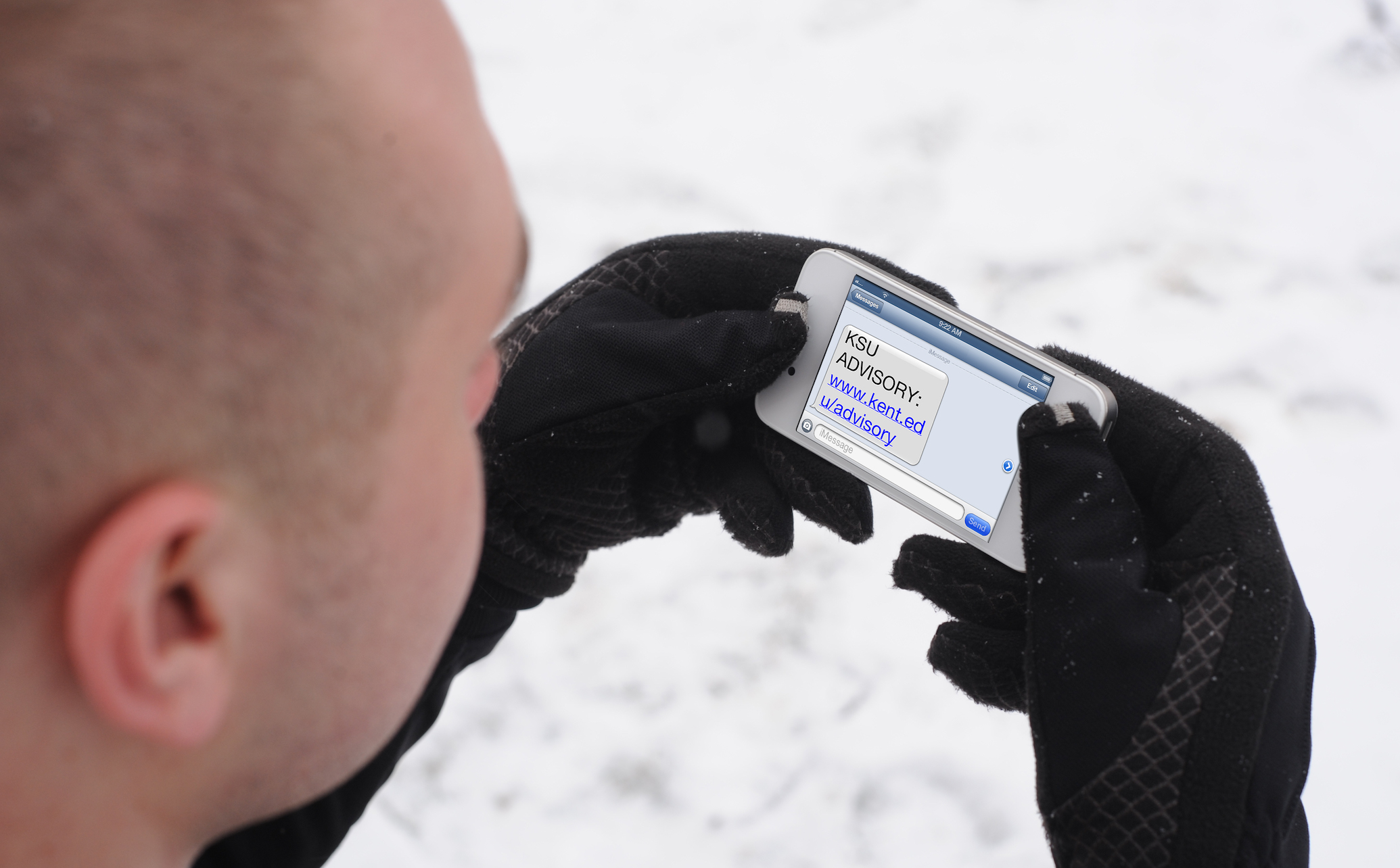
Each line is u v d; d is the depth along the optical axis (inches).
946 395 34.9
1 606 10.4
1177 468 31.0
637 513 36.0
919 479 35.3
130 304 9.8
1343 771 63.6
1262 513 28.8
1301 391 76.5
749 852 65.4
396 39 11.7
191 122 10.1
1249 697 25.7
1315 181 86.2
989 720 67.9
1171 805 25.1
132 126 9.9
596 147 91.2
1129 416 32.1
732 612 72.3
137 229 9.8
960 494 34.9
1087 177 87.0
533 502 31.3
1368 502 72.2
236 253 10.1
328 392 11.0
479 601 30.6
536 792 67.6
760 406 36.1
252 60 10.5
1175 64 92.6
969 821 65.2
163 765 12.4
